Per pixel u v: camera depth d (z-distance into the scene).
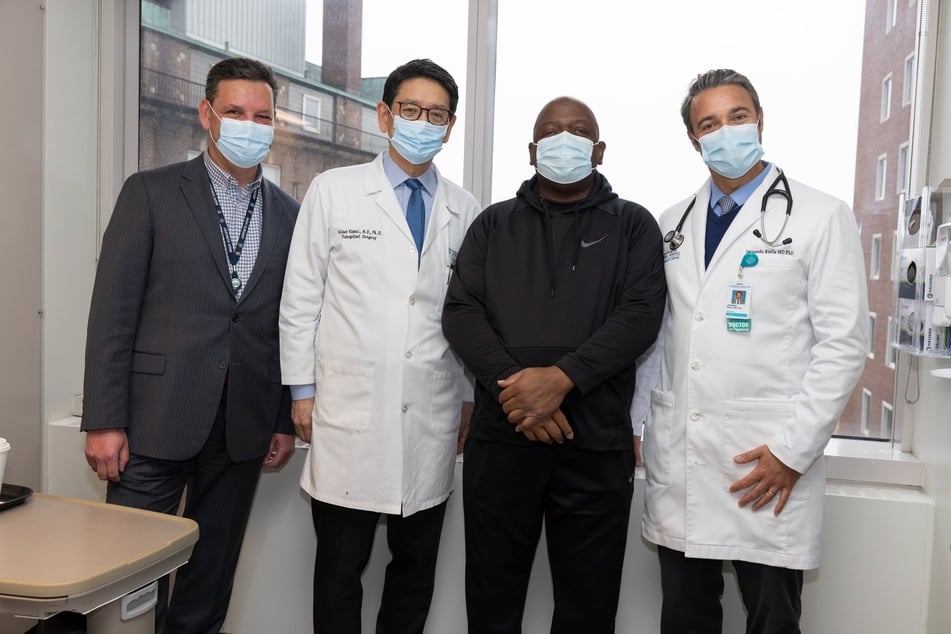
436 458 1.80
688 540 1.59
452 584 2.14
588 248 1.65
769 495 1.51
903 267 1.85
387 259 1.77
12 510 1.36
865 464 2.00
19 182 2.24
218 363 1.78
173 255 1.76
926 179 1.99
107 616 1.21
